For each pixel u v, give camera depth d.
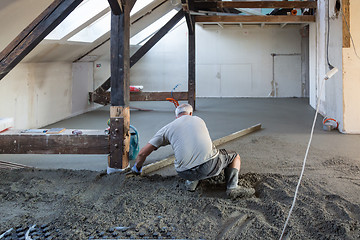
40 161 3.67
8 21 3.22
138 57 7.07
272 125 5.67
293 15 7.48
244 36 9.93
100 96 7.50
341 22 4.88
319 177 3.02
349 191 2.66
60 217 2.19
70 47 5.68
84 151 3.12
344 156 3.74
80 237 1.93
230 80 10.11
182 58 10.15
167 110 7.48
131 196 2.53
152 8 6.35
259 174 3.06
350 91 4.90
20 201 2.48
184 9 5.93
